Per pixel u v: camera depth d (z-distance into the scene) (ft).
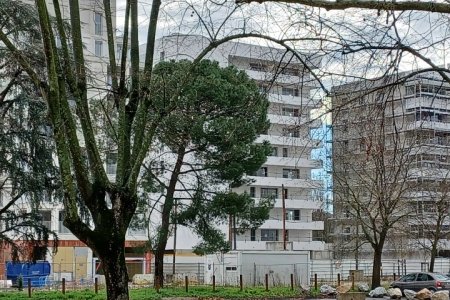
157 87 41.24
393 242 163.02
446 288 111.24
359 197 127.34
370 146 36.58
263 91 33.83
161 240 106.63
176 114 78.18
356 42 27.17
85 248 177.68
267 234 231.91
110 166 101.09
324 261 188.14
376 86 27.73
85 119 32.91
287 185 225.56
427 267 184.03
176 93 36.19
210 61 102.78
